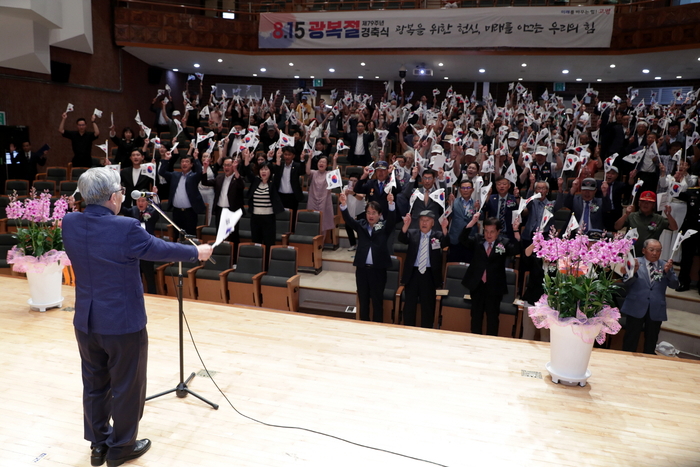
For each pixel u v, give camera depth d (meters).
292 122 12.89
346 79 20.41
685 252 6.82
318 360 4.31
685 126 10.31
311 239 7.97
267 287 6.96
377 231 6.16
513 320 6.09
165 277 7.32
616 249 3.83
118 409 2.81
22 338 4.56
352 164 11.16
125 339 2.74
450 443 3.21
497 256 5.75
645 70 15.41
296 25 14.62
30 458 2.97
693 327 6.09
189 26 15.27
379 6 15.50
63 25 13.48
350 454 3.07
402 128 10.72
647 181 8.82
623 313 5.39
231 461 2.97
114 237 2.71
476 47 13.54
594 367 4.38
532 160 8.73
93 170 2.79
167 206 8.34
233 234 8.12
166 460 2.97
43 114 13.49
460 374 4.14
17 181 10.87
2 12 12.08
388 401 3.69
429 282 6.01
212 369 4.11
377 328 5.07
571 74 16.70
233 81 20.84
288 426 3.34
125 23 15.30
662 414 3.64
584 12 12.86
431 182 7.14
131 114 16.84
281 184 8.65
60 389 3.74
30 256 5.07
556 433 3.36
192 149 8.72
